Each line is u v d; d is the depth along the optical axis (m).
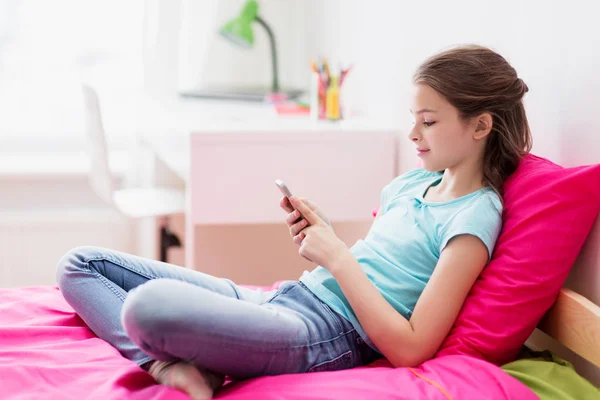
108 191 2.50
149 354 1.23
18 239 3.03
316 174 2.19
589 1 1.42
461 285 1.37
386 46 2.35
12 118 3.17
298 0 3.02
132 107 2.98
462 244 1.38
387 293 1.44
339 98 2.38
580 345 1.37
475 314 1.38
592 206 1.39
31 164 3.05
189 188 2.13
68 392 1.23
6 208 3.03
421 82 1.43
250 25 2.92
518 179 1.46
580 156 1.47
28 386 1.24
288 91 3.03
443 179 1.54
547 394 1.27
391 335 1.33
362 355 1.43
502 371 1.25
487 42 1.81
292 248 2.73
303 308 1.42
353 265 1.39
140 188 2.92
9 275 3.04
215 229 2.65
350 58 2.70
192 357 1.23
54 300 1.63
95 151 2.52
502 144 1.47
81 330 1.49
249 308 1.29
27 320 1.52
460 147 1.44
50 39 3.16
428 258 1.46
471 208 1.42
